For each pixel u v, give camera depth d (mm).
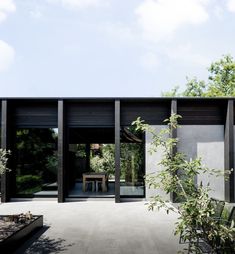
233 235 3303
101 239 6434
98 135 12742
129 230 7184
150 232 6996
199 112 11914
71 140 12586
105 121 11781
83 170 12836
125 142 11789
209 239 3379
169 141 3840
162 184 3672
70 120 11805
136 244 6086
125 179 11633
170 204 10562
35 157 11883
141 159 11758
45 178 11781
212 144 11844
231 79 26000
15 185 11859
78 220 8211
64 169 11383
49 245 6027
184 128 11859
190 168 3510
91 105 11805
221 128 11898
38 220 7324
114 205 10531
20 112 11898
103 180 12469
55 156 11797
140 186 11625
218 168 11750
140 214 9000
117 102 11227
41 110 11891
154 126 11742
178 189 3639
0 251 5051
